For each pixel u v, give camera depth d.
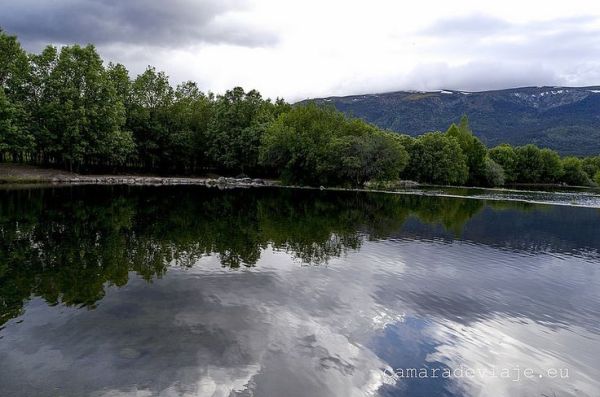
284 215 43.53
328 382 11.57
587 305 19.06
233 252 25.98
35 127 72.88
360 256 26.31
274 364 12.36
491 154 148.62
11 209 39.72
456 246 30.98
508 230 39.59
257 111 107.81
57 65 76.56
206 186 82.75
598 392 11.88
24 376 11.19
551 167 149.75
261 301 17.44
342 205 55.06
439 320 16.41
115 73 92.75
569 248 32.34
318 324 15.38
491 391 11.66
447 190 96.06
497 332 15.55
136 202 49.72
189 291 18.31
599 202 74.31
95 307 16.09
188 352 12.80
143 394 10.62
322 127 91.38
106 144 80.88
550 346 14.62
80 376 11.28
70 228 31.70
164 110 99.75
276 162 91.12
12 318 14.84
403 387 11.58
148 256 24.14
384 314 16.72
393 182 102.31
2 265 21.30
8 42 71.62
